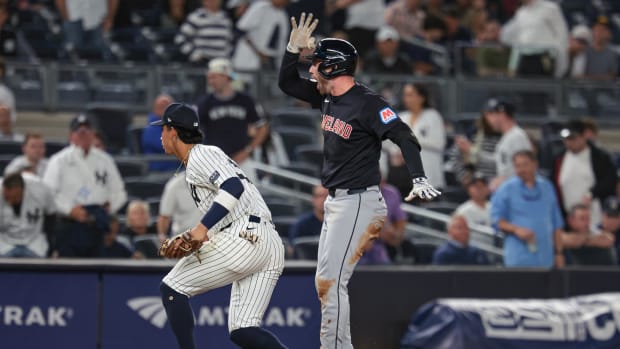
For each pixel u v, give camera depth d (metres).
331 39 22.44
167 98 44.16
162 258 35.75
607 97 57.47
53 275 30.22
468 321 31.30
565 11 69.81
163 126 22.36
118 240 36.19
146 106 51.75
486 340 31.22
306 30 23.59
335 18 54.69
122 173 43.69
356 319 32.47
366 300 32.56
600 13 70.25
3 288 29.95
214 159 21.81
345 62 22.19
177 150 22.38
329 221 22.39
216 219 21.34
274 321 31.14
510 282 33.66
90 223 35.56
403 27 57.00
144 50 55.59
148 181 42.38
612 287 34.34
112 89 51.81
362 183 22.17
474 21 63.34
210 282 22.14
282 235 40.28
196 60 52.47
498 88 55.91
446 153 49.69
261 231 22.20
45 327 30.11
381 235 36.69
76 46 53.62
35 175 38.44
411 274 32.91
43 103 51.28
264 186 44.78
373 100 21.92
